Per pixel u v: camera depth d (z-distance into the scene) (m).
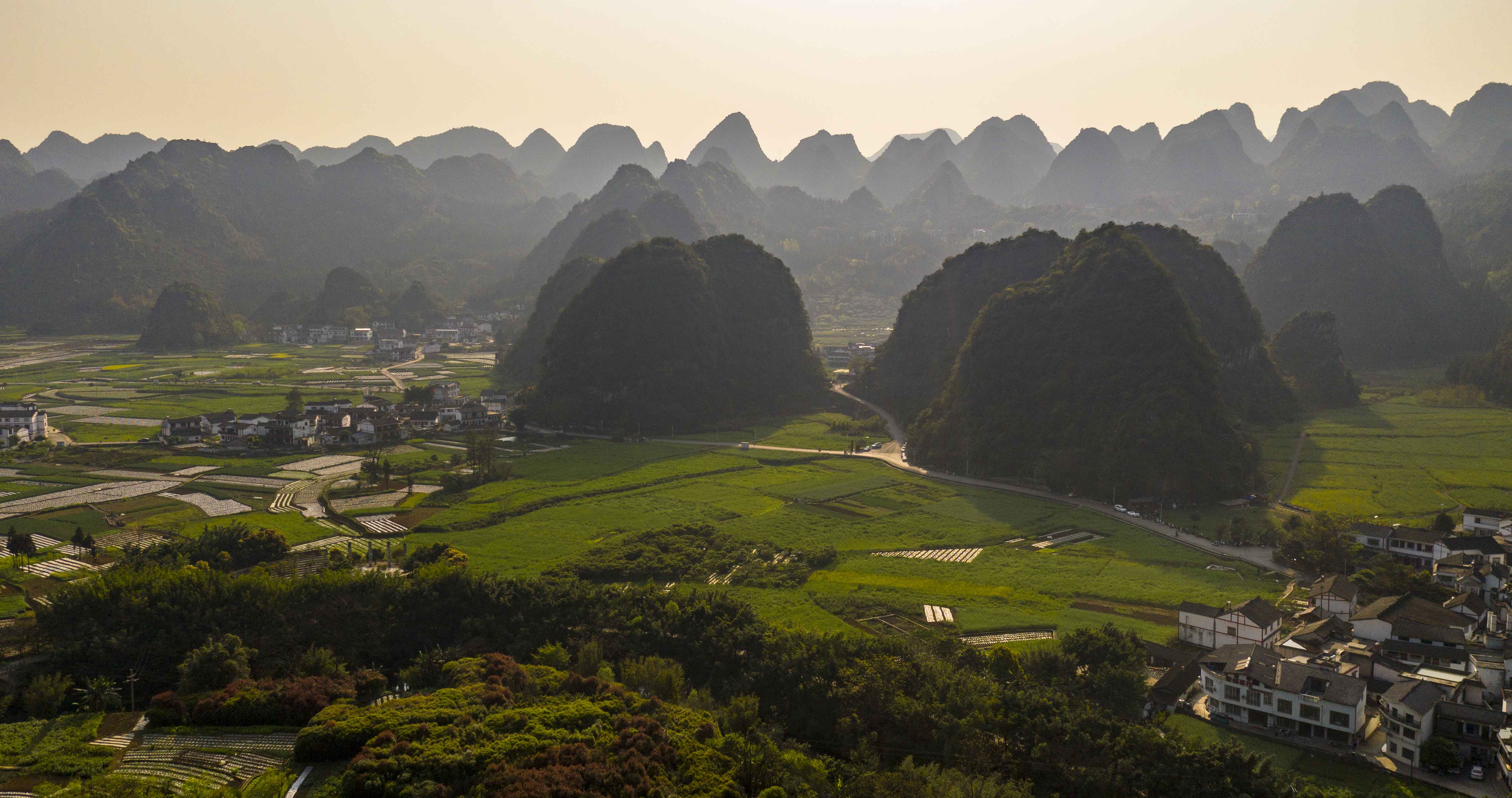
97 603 95.12
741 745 71.25
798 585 118.00
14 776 69.94
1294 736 76.44
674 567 123.44
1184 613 98.19
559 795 61.22
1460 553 115.25
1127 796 66.94
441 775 64.88
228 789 65.94
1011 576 120.31
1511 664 79.56
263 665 91.31
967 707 76.75
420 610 99.88
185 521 141.88
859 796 64.88
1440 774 69.62
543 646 93.06
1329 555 118.69
